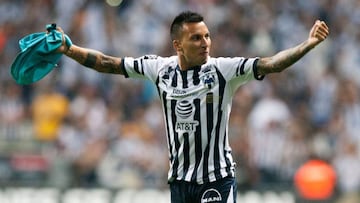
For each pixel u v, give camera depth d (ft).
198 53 72.43
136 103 163.02
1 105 165.07
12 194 136.15
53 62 74.79
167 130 74.02
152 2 182.60
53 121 160.76
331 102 165.89
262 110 155.84
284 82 165.99
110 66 75.10
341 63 174.40
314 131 160.04
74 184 138.00
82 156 151.84
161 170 149.38
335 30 181.88
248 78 72.28
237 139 147.84
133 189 133.49
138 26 178.81
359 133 159.22
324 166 131.23
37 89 166.91
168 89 73.46
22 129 160.15
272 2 184.14
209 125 72.74
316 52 174.70
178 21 72.84
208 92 72.59
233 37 176.86
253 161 147.84
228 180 73.15
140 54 176.76
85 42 177.47
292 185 131.13
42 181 144.97
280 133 152.97
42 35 74.59
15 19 184.65
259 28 179.01
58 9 184.55
